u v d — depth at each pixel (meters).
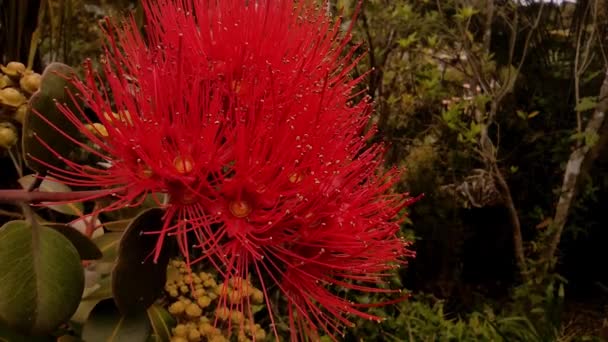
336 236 0.13
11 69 0.16
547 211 0.81
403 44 0.64
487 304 0.77
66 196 0.14
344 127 0.14
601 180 0.80
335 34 0.15
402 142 0.76
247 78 0.14
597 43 0.79
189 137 0.13
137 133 0.13
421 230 0.75
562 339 0.59
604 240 0.83
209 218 0.13
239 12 0.15
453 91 0.79
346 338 0.54
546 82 0.82
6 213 0.16
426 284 0.76
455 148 0.77
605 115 0.75
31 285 0.13
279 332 0.46
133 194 0.13
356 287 0.14
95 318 0.15
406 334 0.56
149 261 0.13
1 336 0.14
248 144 0.13
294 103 0.13
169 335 0.18
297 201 0.13
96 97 0.13
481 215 0.83
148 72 0.13
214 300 0.19
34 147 0.14
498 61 0.81
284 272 0.14
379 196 0.15
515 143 0.81
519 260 0.76
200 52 0.14
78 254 0.13
